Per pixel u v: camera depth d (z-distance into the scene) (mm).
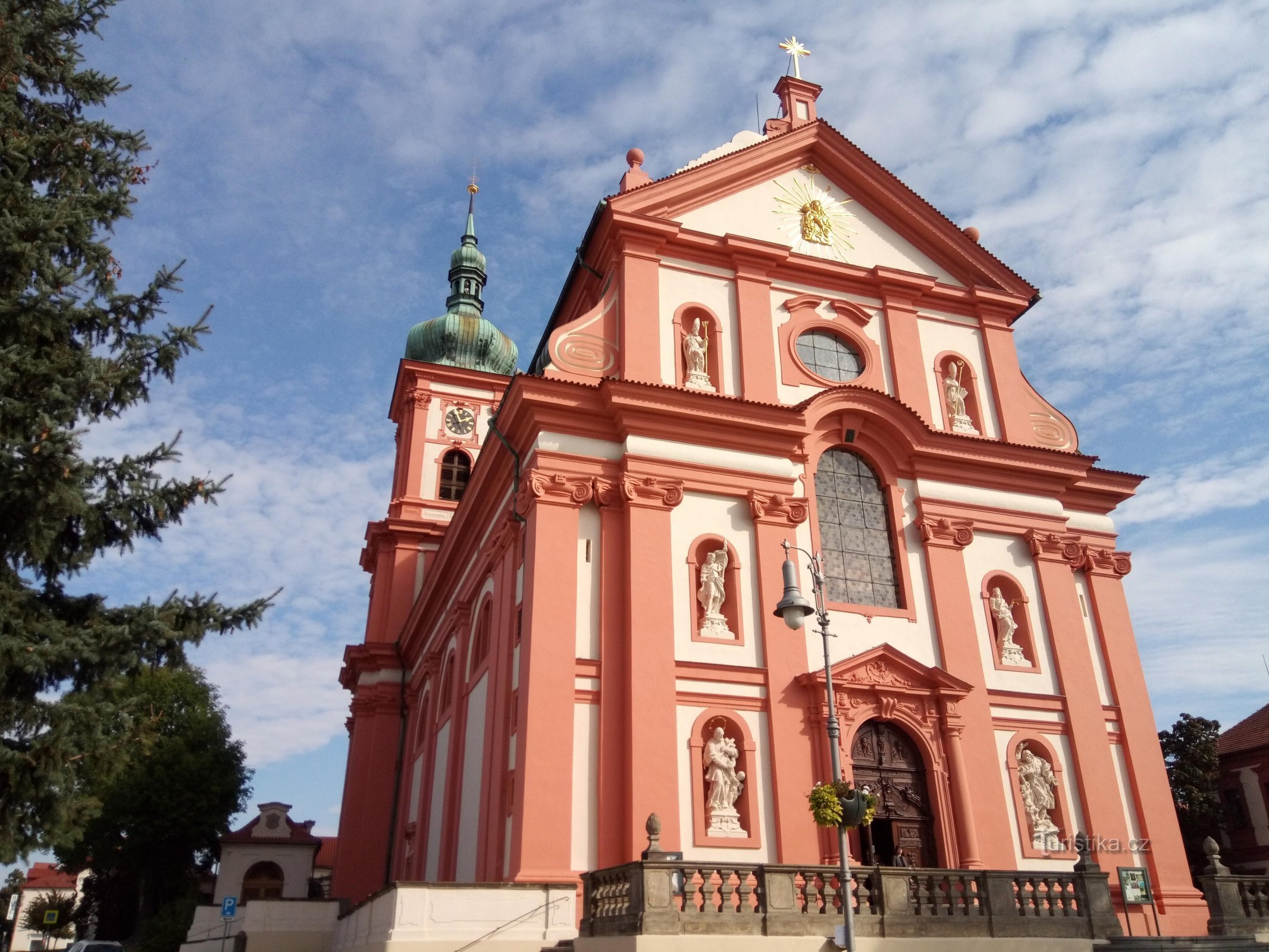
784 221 25734
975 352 26375
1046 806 21078
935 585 22422
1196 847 33719
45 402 12727
